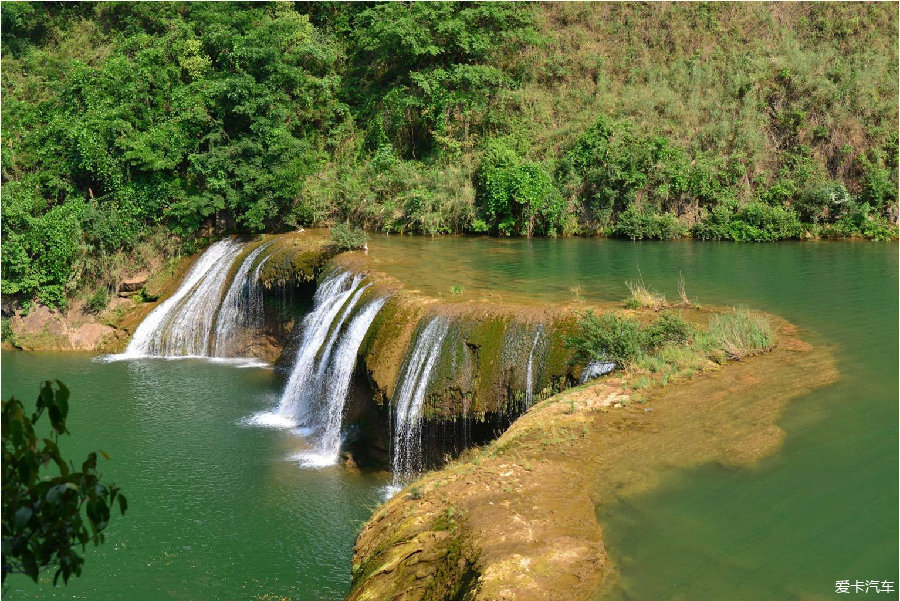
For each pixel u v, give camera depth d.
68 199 27.84
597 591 7.42
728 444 10.48
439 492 9.98
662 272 20.77
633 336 13.52
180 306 25.66
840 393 11.94
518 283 18.64
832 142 30.34
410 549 8.97
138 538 12.83
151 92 30.41
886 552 8.06
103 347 25.45
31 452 4.83
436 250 24.61
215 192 27.83
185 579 11.61
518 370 14.17
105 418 18.61
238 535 12.83
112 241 27.05
